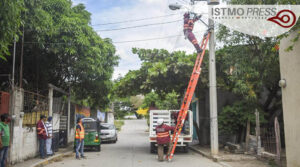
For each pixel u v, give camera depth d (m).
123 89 17.34
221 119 15.02
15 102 10.43
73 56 15.34
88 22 18.55
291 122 8.25
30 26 11.57
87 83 20.11
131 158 12.91
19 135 10.77
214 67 13.14
